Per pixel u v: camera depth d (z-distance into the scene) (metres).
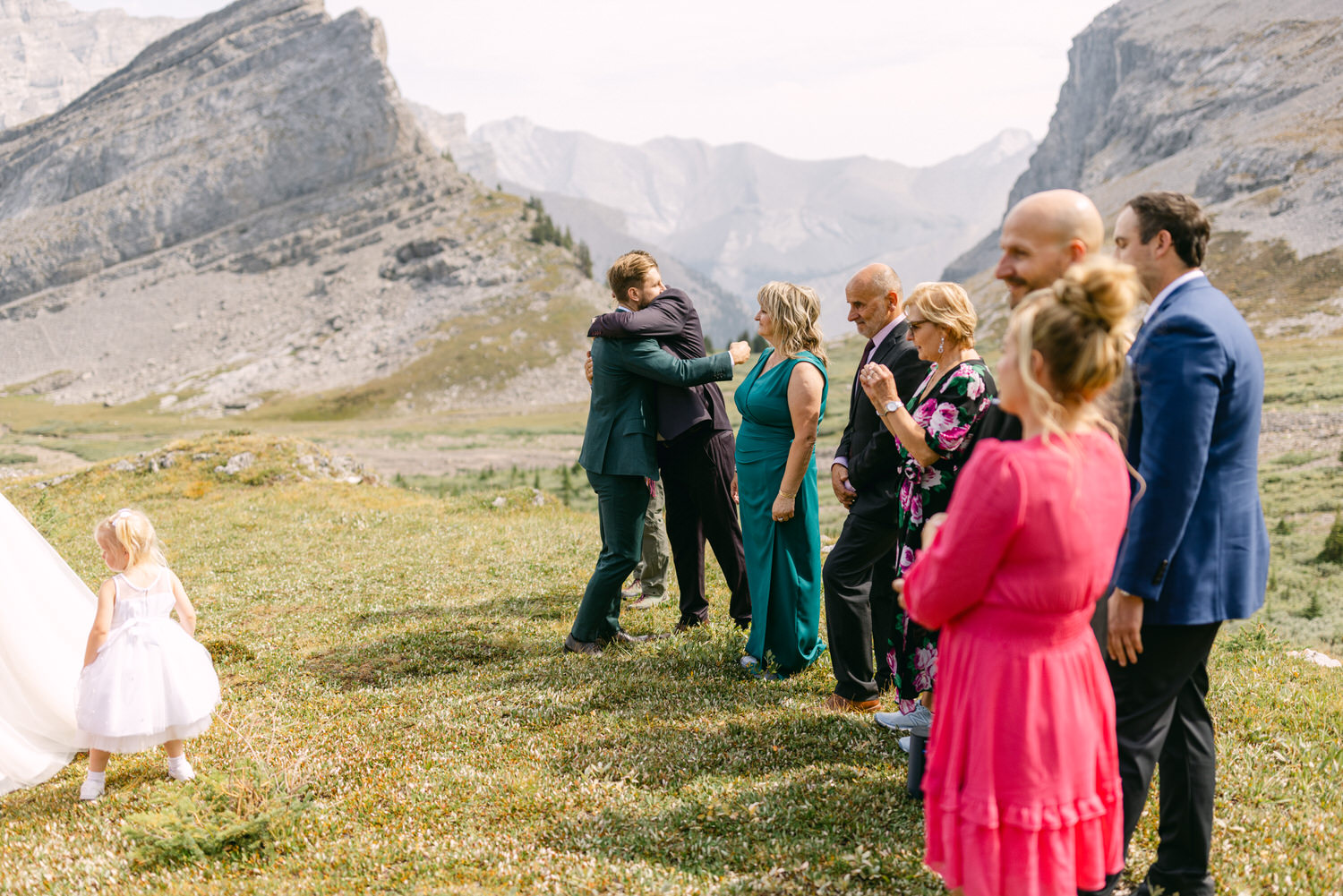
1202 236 3.49
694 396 7.73
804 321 6.72
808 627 7.03
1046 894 2.90
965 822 2.96
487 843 4.41
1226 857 3.95
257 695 7.27
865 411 5.91
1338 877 3.75
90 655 5.50
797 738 5.62
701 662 7.41
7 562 6.04
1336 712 5.77
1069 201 3.50
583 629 7.87
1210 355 3.28
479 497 19.58
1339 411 95.81
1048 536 2.78
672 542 8.45
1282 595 48.75
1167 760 3.71
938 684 3.16
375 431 183.62
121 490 22.08
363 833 4.62
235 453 23.83
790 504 6.74
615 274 7.53
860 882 3.86
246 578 12.04
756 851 4.16
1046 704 2.90
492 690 6.96
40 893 4.23
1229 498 3.45
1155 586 3.38
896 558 5.50
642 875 3.96
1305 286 174.12
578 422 186.62
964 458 4.68
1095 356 2.75
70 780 6.02
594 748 5.63
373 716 6.52
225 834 4.54
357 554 13.63
